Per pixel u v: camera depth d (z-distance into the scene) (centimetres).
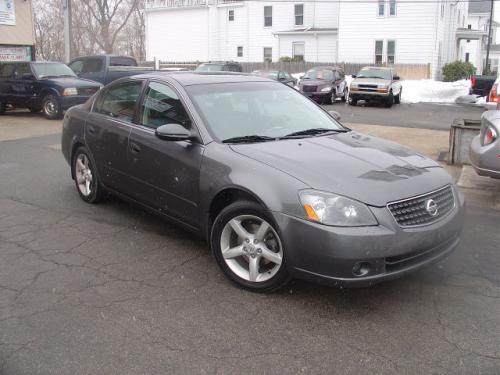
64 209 602
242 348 322
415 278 425
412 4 3028
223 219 402
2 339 329
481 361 311
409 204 366
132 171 512
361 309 372
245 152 410
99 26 4778
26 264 446
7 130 1266
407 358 314
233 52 3831
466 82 2772
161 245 491
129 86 548
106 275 425
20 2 1916
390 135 1210
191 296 389
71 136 624
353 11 3173
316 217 349
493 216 595
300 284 409
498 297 394
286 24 3619
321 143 441
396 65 3097
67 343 325
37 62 1541
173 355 313
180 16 3938
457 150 860
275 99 517
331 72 2364
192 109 457
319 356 315
